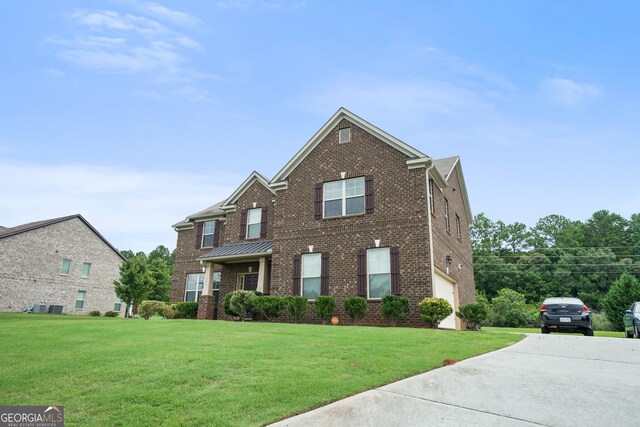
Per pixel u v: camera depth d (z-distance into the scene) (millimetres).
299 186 19859
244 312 18344
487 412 5105
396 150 17766
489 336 11281
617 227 75125
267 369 6824
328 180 19094
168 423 4688
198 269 25094
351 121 19234
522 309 44781
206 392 5688
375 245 17109
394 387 6117
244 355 7781
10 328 12109
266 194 23516
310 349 8414
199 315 21703
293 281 18609
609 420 4793
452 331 12320
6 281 32875
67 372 6668
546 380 6520
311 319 17734
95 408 5184
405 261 16359
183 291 25281
